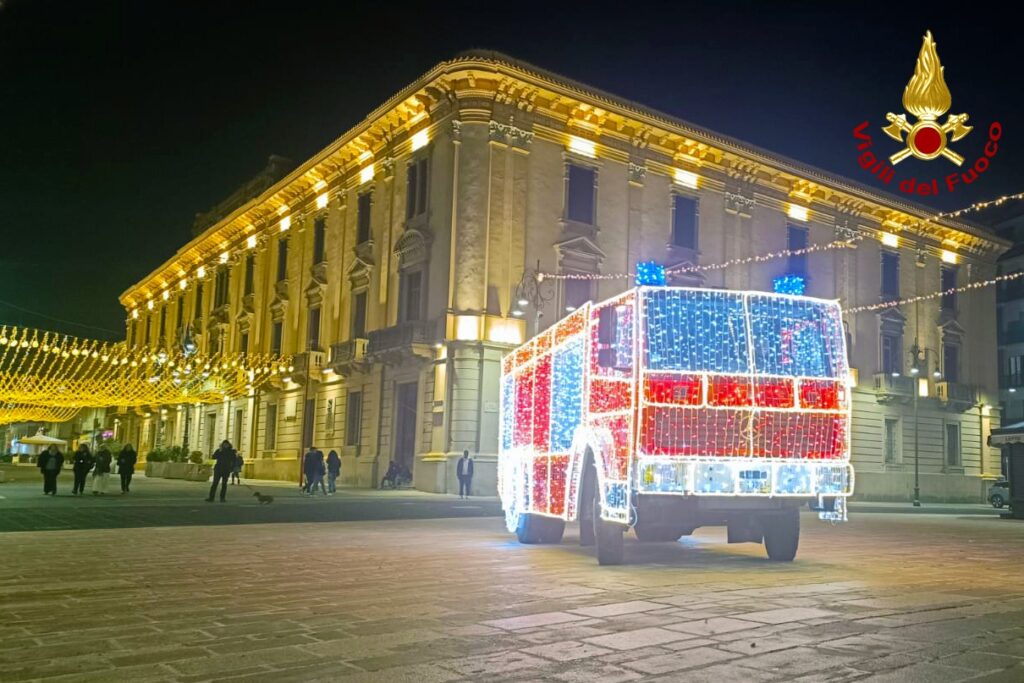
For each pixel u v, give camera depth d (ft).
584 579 26.63
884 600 22.52
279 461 128.57
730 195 117.70
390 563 30.81
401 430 104.37
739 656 15.67
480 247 95.20
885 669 14.66
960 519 76.79
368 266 111.65
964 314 148.15
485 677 14.28
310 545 37.42
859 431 128.06
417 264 102.06
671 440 29.22
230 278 156.04
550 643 16.87
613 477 30.25
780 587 25.00
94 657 15.75
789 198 124.47
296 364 124.57
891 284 137.59
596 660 15.42
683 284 110.01
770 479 29.84
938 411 140.36
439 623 19.03
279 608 21.02
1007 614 20.34
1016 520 76.95
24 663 15.28
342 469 112.27
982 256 152.97
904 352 136.87
